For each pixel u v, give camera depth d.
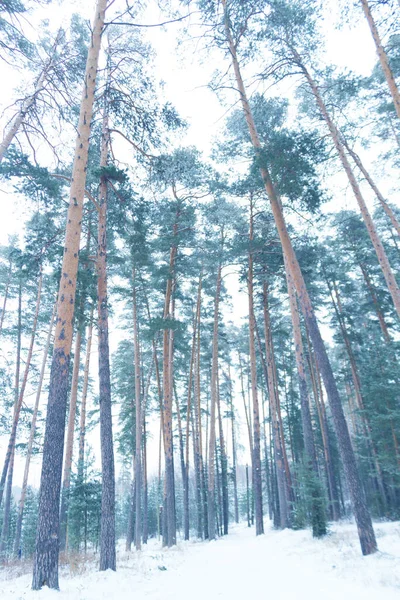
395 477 19.91
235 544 19.19
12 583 10.47
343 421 10.59
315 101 16.33
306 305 12.02
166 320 19.81
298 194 13.54
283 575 8.70
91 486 18.45
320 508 13.95
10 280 26.30
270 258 22.06
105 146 14.51
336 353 35.22
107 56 13.79
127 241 17.08
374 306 22.81
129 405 31.06
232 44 15.35
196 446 31.58
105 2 12.34
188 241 22.59
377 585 6.26
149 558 14.94
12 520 30.31
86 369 23.41
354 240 24.11
